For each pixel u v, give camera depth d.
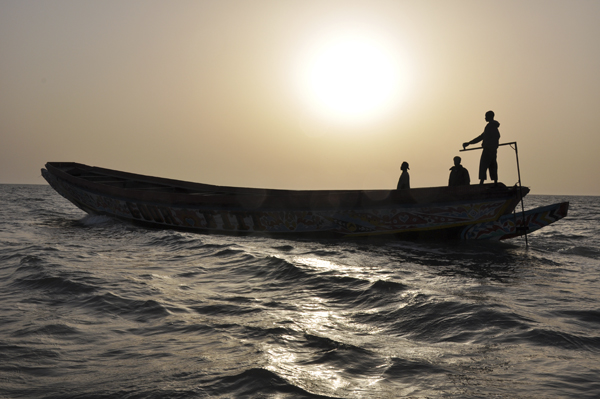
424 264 8.14
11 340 3.96
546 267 7.96
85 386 3.01
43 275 6.62
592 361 3.38
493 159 10.27
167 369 3.29
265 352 3.58
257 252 8.93
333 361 3.39
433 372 3.18
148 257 8.81
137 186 17.77
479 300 5.20
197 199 12.85
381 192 10.94
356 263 8.12
